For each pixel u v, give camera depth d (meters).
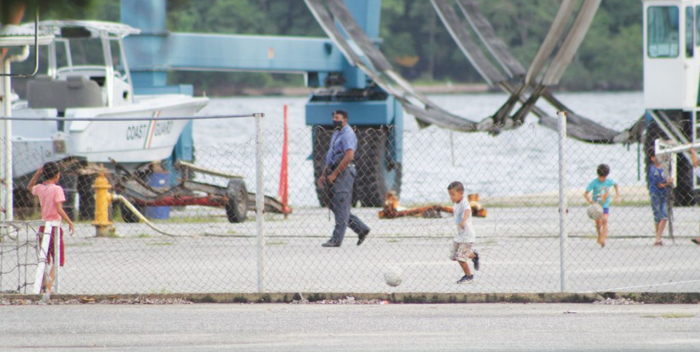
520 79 73.00
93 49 75.38
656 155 51.22
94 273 40.59
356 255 47.12
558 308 30.45
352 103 89.25
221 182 101.19
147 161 75.31
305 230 62.19
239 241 54.62
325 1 77.38
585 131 72.31
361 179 87.25
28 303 32.34
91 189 68.31
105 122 68.62
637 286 35.22
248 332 26.41
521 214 75.94
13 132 67.81
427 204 87.19
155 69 77.62
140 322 28.22
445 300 32.03
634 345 23.73
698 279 37.06
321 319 28.61
